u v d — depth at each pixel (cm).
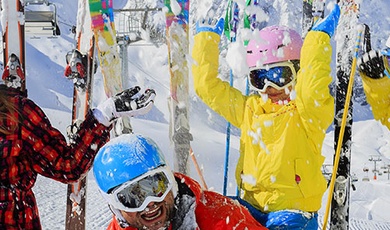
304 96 290
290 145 297
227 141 347
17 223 234
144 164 221
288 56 304
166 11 340
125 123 323
